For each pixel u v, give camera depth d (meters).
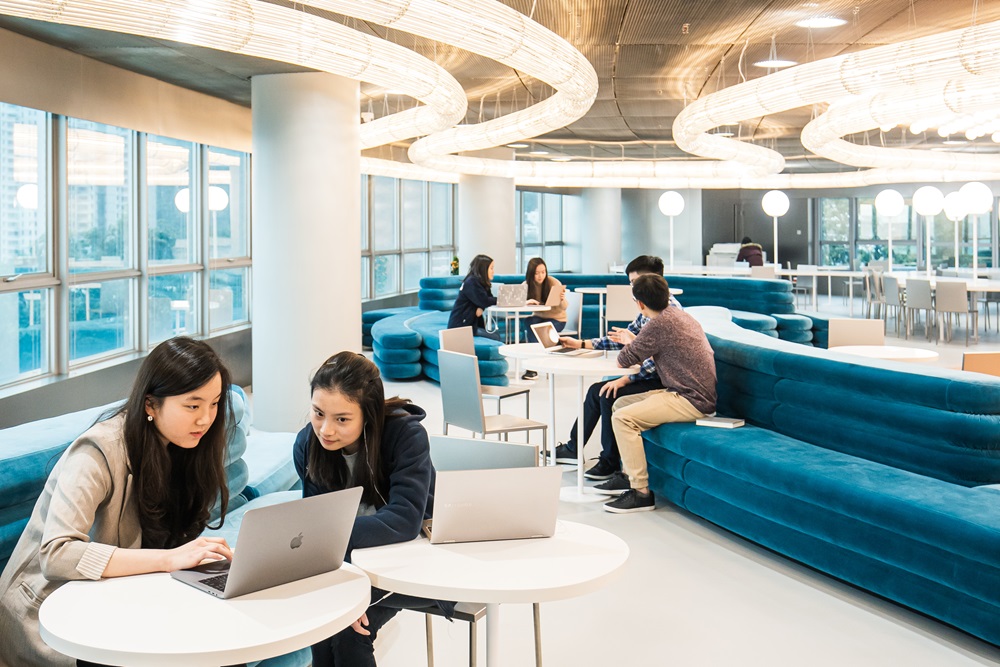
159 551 2.26
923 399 4.33
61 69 6.74
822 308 19.81
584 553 2.45
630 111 12.61
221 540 2.33
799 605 4.04
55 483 2.31
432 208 17.92
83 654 1.80
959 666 3.42
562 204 23.75
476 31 4.92
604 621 3.86
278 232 7.81
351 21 7.23
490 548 2.50
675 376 5.47
